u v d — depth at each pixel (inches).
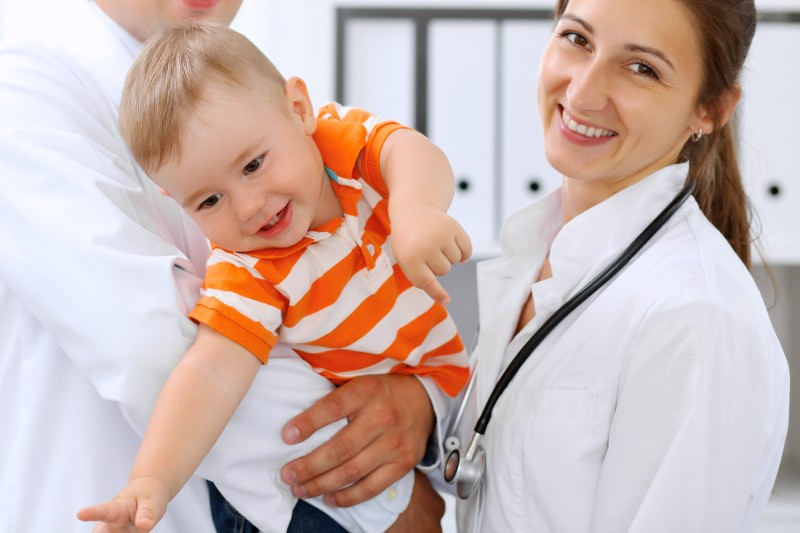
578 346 40.8
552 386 40.9
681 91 40.6
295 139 37.4
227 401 36.3
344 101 91.4
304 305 39.0
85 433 39.8
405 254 35.0
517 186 91.4
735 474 35.5
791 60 89.7
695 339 36.1
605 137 41.9
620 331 39.2
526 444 40.7
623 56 39.9
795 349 100.9
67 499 39.6
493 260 48.6
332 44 89.3
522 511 40.4
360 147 39.3
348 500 41.4
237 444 39.0
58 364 40.2
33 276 37.8
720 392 35.5
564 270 44.1
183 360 36.4
